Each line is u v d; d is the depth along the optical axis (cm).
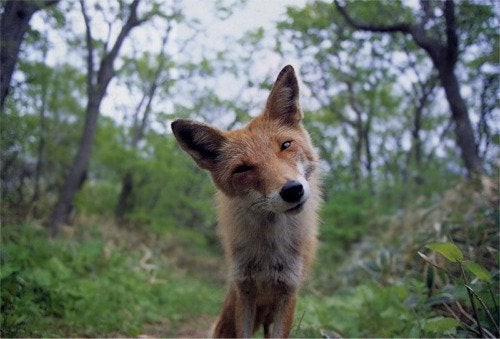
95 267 90
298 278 45
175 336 69
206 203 150
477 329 45
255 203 41
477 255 61
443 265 60
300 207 39
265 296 46
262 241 44
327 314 70
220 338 51
